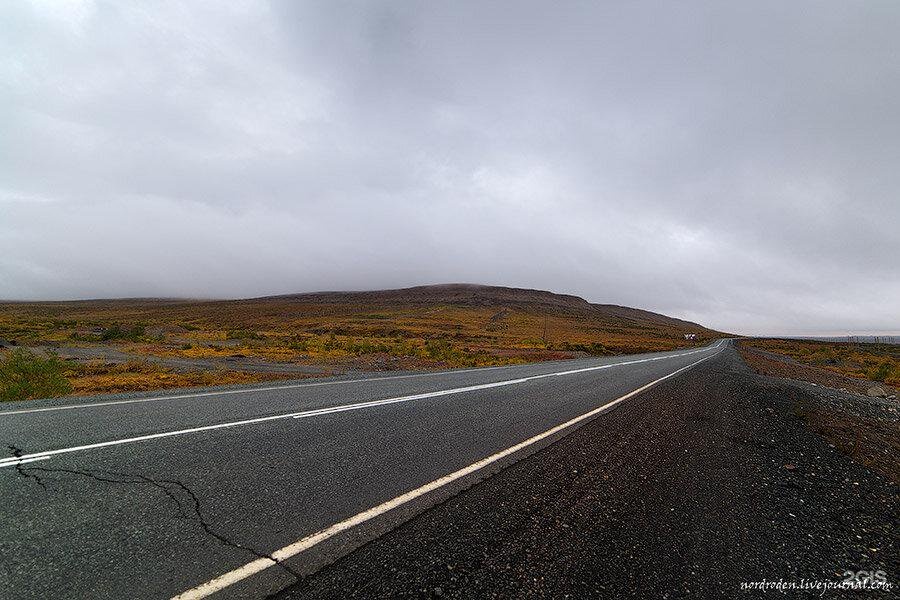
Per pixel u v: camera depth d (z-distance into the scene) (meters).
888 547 3.45
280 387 9.95
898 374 29.70
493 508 3.53
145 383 13.61
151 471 4.01
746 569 2.90
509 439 5.73
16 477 3.76
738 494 4.29
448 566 2.66
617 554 2.94
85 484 3.65
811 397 12.98
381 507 3.42
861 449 7.01
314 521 3.14
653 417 7.94
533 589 2.49
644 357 31.08
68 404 7.35
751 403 10.57
